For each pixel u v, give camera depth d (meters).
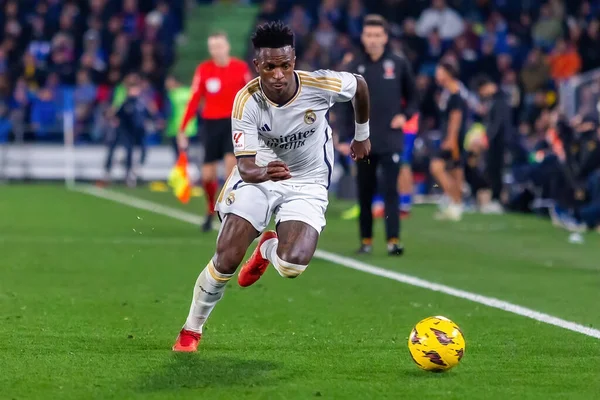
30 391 11.12
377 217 34.03
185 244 25.78
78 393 11.05
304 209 12.86
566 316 16.22
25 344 13.59
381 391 11.23
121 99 46.69
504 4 55.56
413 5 55.09
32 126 49.75
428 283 19.70
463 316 16.16
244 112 12.53
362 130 13.78
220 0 64.12
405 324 15.41
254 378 11.78
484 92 37.50
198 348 13.43
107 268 21.34
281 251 12.52
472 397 11.02
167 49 55.84
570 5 54.56
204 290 12.75
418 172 42.06
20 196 40.41
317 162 13.23
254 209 12.61
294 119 12.70
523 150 37.91
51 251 24.09
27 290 18.33
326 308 16.78
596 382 11.75
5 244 25.36
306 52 50.09
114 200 39.34
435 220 33.78
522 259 23.81
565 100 37.78
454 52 50.22
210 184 28.06
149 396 10.94
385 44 23.17
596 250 25.89
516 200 36.59
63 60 52.12
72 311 16.22
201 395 10.99
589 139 31.11
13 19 54.72
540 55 46.69
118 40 52.69
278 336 14.32
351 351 13.36
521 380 11.83
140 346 13.53
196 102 27.75
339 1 55.34
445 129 33.59
